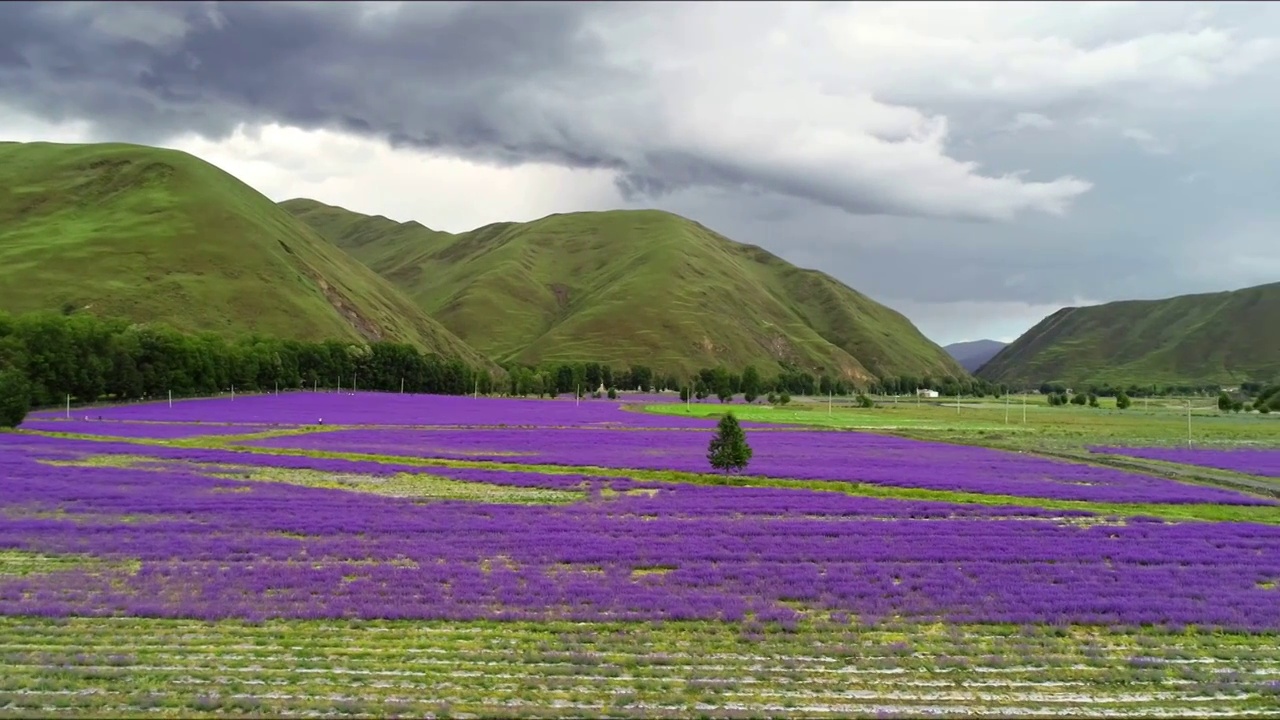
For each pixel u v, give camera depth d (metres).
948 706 17.81
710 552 31.97
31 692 17.41
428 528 35.97
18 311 193.75
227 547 31.41
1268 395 178.50
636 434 93.31
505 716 16.75
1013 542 34.59
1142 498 49.38
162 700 17.06
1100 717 17.33
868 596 26.42
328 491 47.31
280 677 18.80
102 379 113.50
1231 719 17.31
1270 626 23.59
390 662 19.95
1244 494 52.88
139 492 44.19
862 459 70.19
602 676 19.39
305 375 179.38
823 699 18.08
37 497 41.41
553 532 35.66
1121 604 25.34
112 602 24.11
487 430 96.81
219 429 88.44
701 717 16.84
